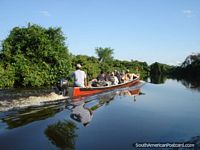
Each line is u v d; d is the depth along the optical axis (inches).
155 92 727.7
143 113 353.1
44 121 259.9
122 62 2883.9
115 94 561.6
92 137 219.8
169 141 225.5
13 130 223.6
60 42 936.9
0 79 697.0
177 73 3599.9
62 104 378.6
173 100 553.6
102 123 270.8
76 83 493.7
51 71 864.3
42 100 418.0
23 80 769.6
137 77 1003.9
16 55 821.2
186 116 356.5
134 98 521.7
